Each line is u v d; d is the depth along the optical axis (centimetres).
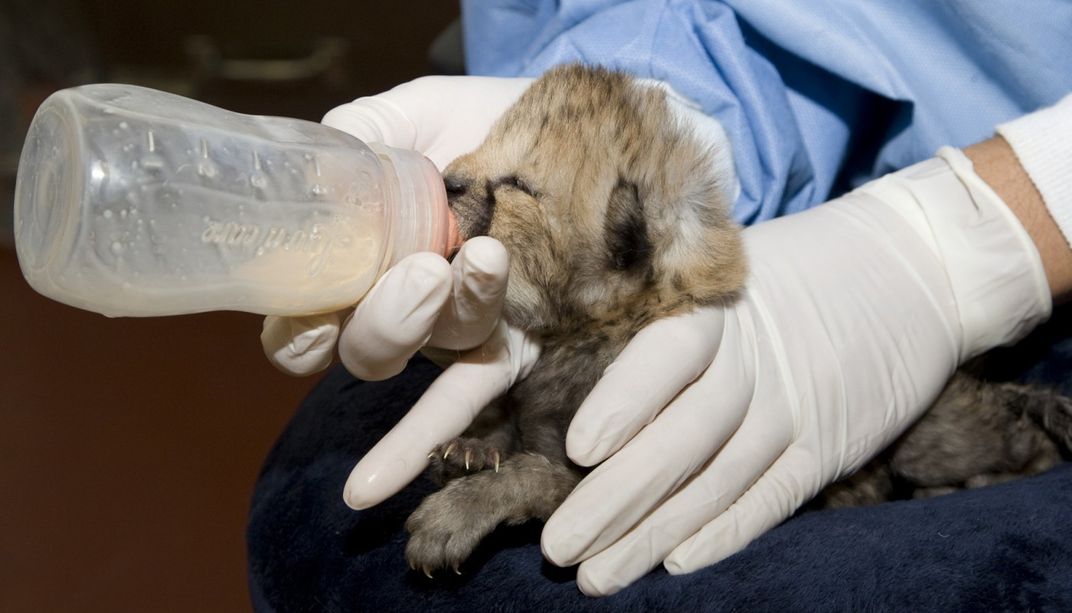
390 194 58
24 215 53
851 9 75
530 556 61
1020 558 56
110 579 108
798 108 78
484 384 63
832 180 79
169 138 54
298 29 205
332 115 68
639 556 59
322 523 63
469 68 87
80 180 52
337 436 67
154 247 53
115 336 154
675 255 64
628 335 64
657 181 64
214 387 141
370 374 60
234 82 206
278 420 133
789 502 63
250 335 153
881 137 80
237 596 105
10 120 171
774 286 67
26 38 180
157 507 118
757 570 57
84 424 134
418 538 60
